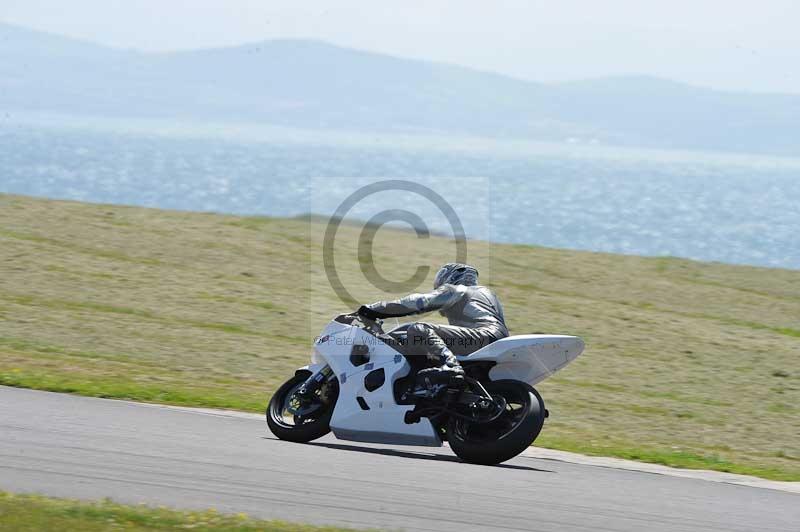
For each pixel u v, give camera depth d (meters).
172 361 56.38
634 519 26.14
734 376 64.12
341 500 26.16
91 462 28.34
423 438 32.53
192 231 95.75
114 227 94.75
